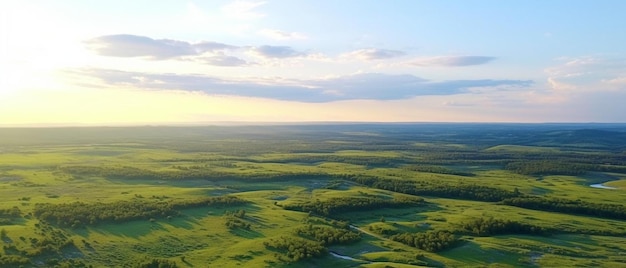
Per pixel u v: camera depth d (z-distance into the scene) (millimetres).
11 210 138875
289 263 112625
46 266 102250
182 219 146500
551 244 136375
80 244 117250
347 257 121000
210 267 108500
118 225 134250
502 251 127812
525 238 141250
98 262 108250
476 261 120625
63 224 129250
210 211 158875
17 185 197000
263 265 110375
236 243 127062
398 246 130750
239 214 153625
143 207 151375
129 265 107750
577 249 133000
